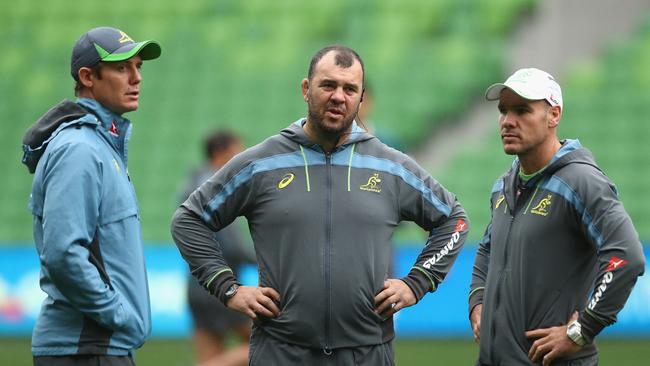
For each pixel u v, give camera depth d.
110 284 14.98
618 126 47.97
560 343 15.00
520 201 15.96
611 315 14.66
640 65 50.31
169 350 34.34
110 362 15.03
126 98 15.78
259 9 58.12
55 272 14.44
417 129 50.94
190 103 53.81
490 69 52.22
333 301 14.89
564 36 53.19
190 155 51.47
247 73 54.88
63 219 14.50
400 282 15.45
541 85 15.49
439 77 52.25
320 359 14.96
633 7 53.19
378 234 15.27
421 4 56.19
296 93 53.56
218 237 24.97
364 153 15.63
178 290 37.50
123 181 15.59
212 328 25.77
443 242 15.87
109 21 59.22
